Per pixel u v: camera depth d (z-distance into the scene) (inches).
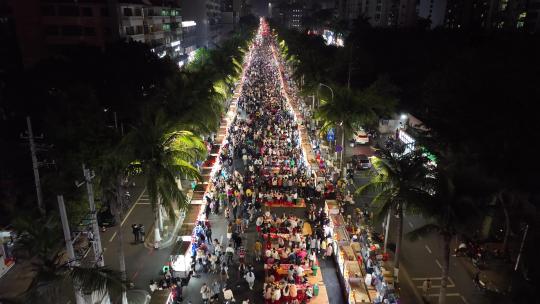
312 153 1958.7
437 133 1461.6
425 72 2807.6
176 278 1058.1
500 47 2018.9
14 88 1924.2
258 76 4736.7
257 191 1610.5
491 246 1268.5
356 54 3093.0
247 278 1081.4
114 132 1156.5
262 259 1212.5
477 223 875.4
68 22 3233.3
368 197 1630.2
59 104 1421.0
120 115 1959.9
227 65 3248.0
